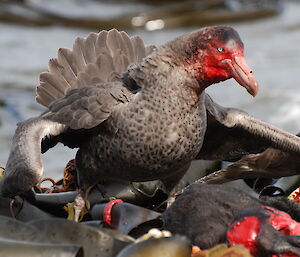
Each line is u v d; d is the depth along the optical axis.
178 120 10.09
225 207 8.69
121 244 8.24
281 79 23.69
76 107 10.33
